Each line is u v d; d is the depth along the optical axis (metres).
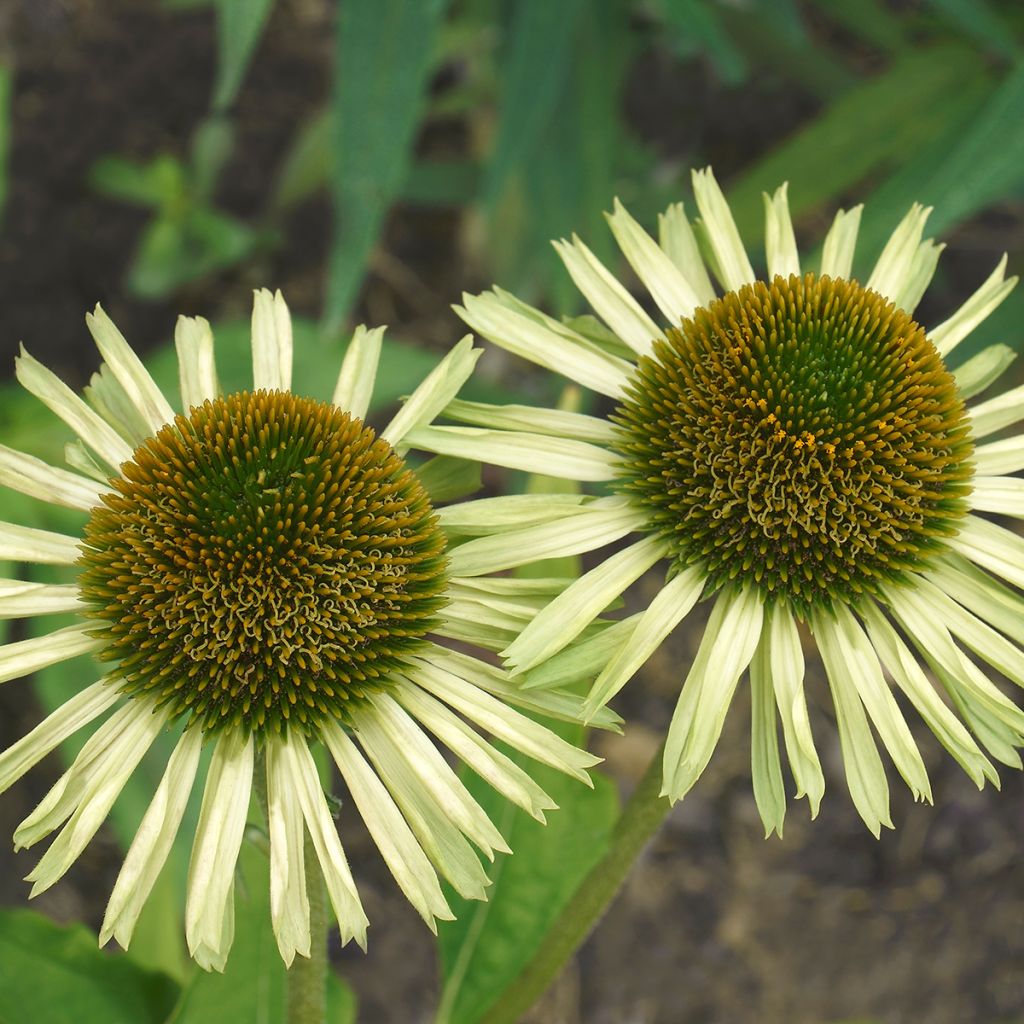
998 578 0.34
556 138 0.46
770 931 0.49
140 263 0.53
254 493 0.32
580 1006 0.47
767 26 0.50
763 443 0.33
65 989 0.35
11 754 0.31
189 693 0.31
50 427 0.44
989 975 0.48
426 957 0.47
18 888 0.45
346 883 0.31
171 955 0.38
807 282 0.33
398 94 0.39
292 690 0.31
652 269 0.34
